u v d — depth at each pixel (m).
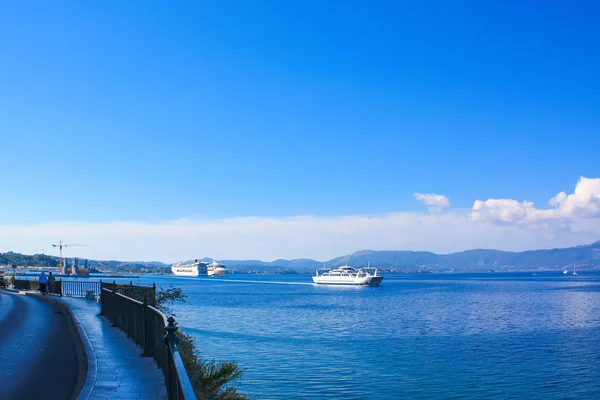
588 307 71.56
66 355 13.54
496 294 111.44
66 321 21.42
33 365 12.23
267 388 22.50
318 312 61.81
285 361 28.17
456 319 54.22
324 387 22.97
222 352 30.34
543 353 32.44
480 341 37.31
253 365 26.94
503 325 48.28
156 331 11.98
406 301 86.94
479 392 22.83
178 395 6.47
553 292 119.94
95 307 27.27
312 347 33.16
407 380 24.78
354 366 27.39
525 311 64.94
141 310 14.09
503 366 28.28
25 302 31.94
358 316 56.78
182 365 6.24
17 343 15.48
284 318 52.97
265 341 35.12
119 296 18.14
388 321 51.50
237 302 80.56
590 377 25.64
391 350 32.81
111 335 16.55
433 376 25.66
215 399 11.27
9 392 9.71
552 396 22.48
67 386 10.27
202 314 55.97
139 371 11.30
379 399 21.48
